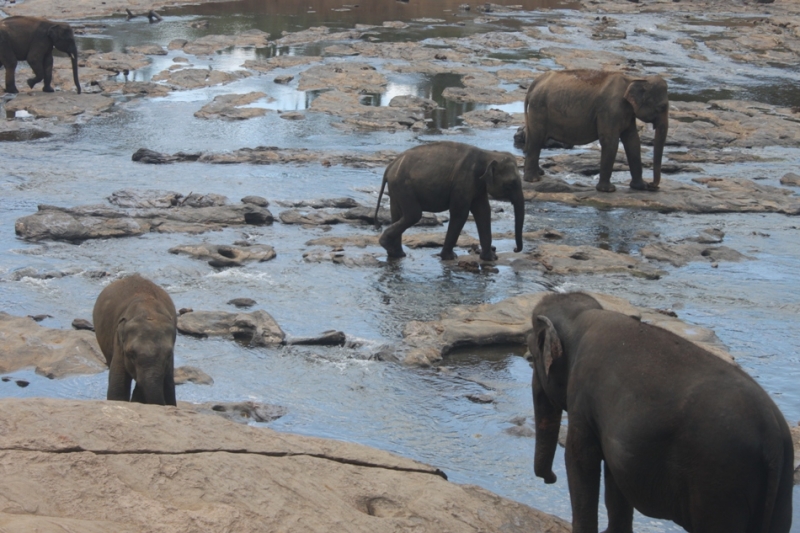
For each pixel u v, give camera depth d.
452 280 13.59
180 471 5.20
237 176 19.34
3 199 16.92
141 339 7.57
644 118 18.81
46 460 5.05
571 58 35.88
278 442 5.89
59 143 21.73
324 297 12.59
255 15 46.34
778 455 4.31
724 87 32.00
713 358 4.63
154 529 4.65
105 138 22.41
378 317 11.90
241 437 5.81
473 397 9.57
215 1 51.56
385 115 25.22
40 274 12.78
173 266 13.32
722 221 17.56
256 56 35.06
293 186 18.75
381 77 30.81
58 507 4.73
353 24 43.97
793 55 39.16
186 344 10.73
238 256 14.04
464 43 39.09
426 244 15.34
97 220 15.37
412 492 5.68
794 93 31.28
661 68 35.53
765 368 10.57
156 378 7.43
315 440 6.08
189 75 30.03
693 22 49.03
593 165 21.16
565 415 8.88
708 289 13.41
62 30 26.41
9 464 4.96
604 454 4.87
